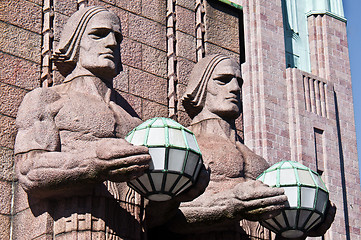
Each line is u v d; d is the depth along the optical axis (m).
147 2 12.07
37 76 10.54
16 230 9.51
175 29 12.21
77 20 10.03
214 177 10.34
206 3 12.77
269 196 9.13
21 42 10.58
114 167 8.52
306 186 9.30
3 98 10.12
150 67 11.66
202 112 11.09
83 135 9.33
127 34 11.61
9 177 9.80
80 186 8.99
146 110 11.34
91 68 9.90
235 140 11.02
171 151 8.59
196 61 12.23
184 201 9.11
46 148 9.12
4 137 9.94
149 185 8.66
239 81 11.27
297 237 9.60
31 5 10.86
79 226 9.01
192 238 10.30
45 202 9.21
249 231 10.55
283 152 17.16
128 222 9.38
